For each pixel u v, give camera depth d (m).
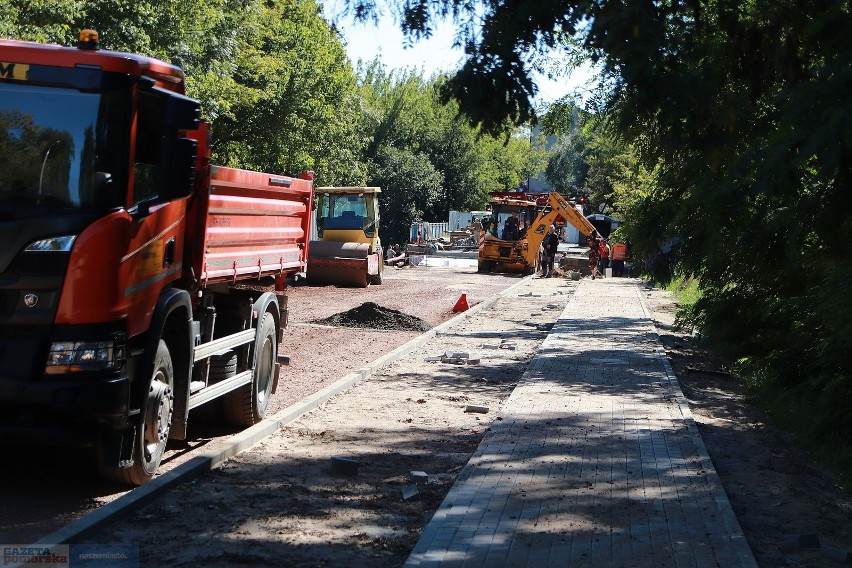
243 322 9.93
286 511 7.08
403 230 70.06
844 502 8.38
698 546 6.24
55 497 7.16
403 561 6.05
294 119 34.47
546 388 12.90
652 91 7.93
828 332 11.38
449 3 8.81
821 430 10.40
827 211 7.71
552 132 18.30
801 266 11.47
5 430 6.84
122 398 7.01
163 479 7.43
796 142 6.82
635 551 6.11
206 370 8.98
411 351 17.45
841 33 8.09
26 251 6.79
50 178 7.07
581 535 6.41
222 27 26.33
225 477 8.01
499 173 89.50
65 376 6.81
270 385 10.80
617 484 7.83
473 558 5.86
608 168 65.56
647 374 14.59
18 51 7.16
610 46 7.75
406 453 9.30
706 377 15.92
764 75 8.90
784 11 8.59
